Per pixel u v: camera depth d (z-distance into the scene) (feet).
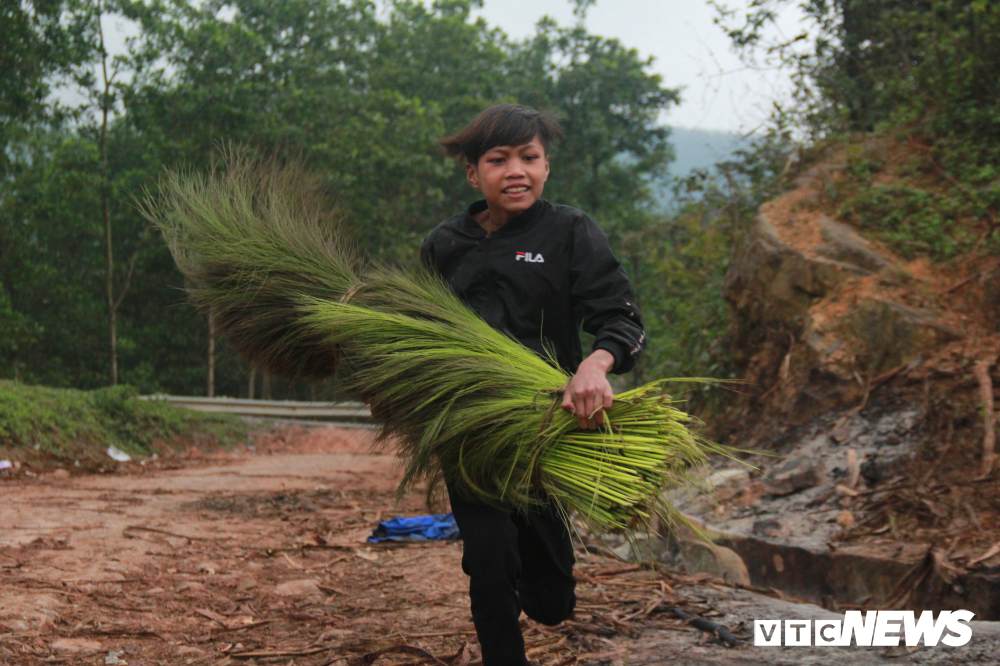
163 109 68.80
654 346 37.55
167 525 17.40
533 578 7.21
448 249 7.53
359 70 89.04
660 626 9.64
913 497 13.92
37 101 59.88
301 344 7.85
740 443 20.77
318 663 8.55
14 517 17.71
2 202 69.21
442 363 6.75
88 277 79.66
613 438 6.41
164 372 81.41
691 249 32.22
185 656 8.84
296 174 9.17
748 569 14.05
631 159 103.14
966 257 19.86
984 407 15.01
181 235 8.77
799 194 24.71
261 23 86.43
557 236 7.16
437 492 6.99
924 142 24.18
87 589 11.41
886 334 18.99
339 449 41.39
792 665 8.17
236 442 39.40
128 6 66.08
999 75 22.74
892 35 28.91
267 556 14.40
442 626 9.84
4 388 32.63
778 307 22.25
